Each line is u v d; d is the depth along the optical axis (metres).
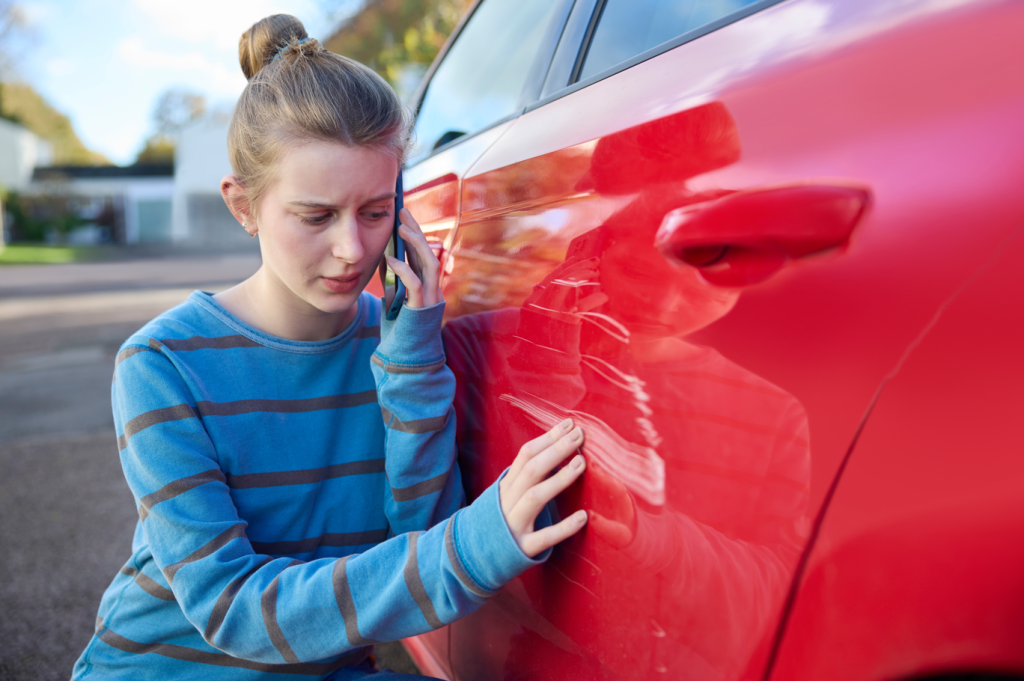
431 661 1.15
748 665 0.50
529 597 0.78
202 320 0.83
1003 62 0.40
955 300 0.40
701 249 0.53
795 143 0.48
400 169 0.83
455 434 0.89
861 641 0.44
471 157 1.00
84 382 4.62
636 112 0.65
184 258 20.72
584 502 0.66
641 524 0.59
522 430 0.77
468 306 0.89
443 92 1.64
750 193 0.50
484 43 1.50
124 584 0.89
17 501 2.64
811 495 0.45
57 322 7.60
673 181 0.57
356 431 0.91
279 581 0.74
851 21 0.51
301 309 0.84
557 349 0.70
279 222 0.74
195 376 0.80
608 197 0.64
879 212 0.43
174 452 0.76
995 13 0.42
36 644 1.71
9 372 5.02
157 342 0.79
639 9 0.92
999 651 0.39
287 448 0.85
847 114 0.46
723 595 0.51
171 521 0.74
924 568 0.41
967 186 0.40
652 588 0.58
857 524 0.43
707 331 0.52
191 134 29.95
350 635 0.72
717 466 0.52
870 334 0.43
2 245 24.69
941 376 0.40
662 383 0.57
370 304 0.97
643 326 0.58
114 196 30.66
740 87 0.54
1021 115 0.39
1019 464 0.37
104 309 8.59
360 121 0.71
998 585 0.38
